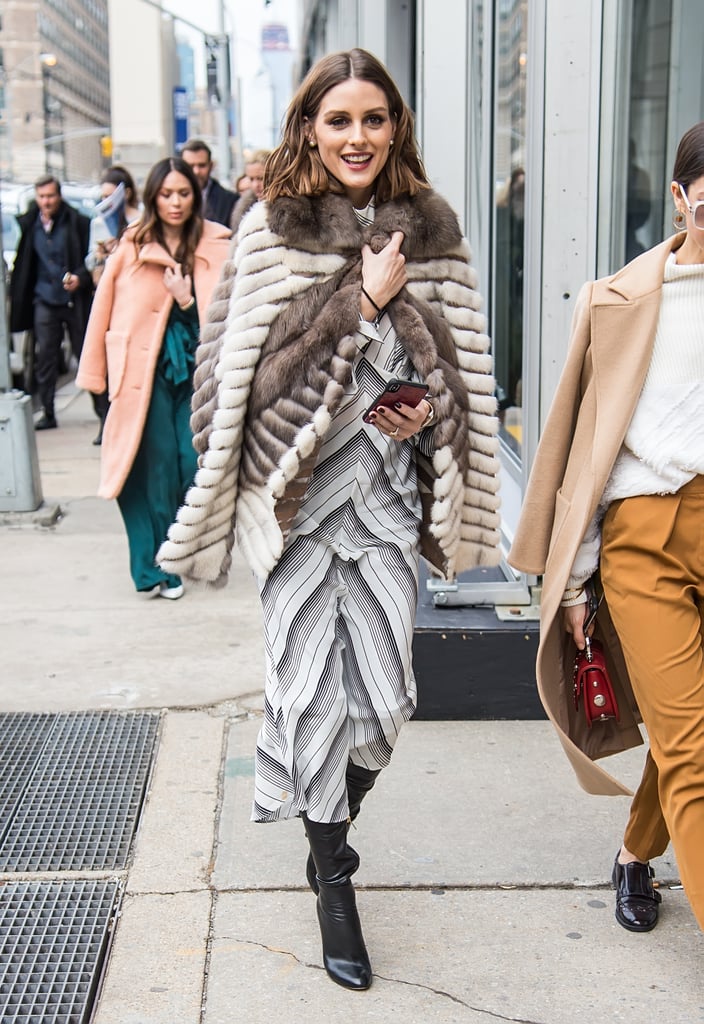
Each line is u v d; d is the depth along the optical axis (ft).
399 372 8.77
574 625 9.07
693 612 8.39
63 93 254.47
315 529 8.82
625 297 8.34
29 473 23.85
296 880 10.41
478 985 8.95
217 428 8.77
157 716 14.14
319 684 8.71
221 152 83.66
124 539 22.47
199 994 8.87
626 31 14.98
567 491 8.88
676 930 9.66
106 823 11.64
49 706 14.44
